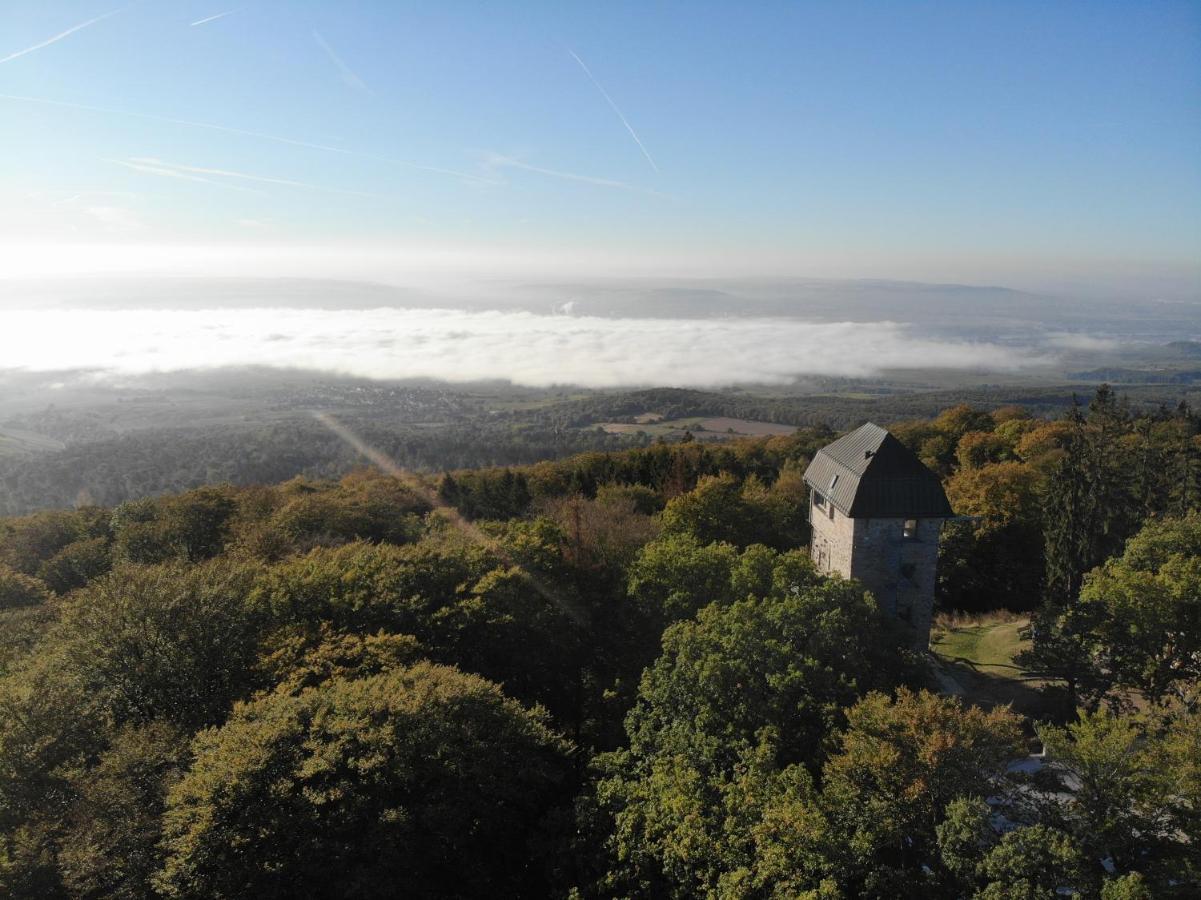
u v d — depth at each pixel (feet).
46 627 139.23
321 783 82.69
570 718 130.62
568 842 88.07
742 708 94.43
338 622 121.60
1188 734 78.89
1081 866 68.90
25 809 82.33
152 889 78.07
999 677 145.07
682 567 132.87
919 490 133.18
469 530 180.65
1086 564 180.86
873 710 85.10
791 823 73.41
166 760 88.84
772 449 358.23
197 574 126.31
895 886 74.08
